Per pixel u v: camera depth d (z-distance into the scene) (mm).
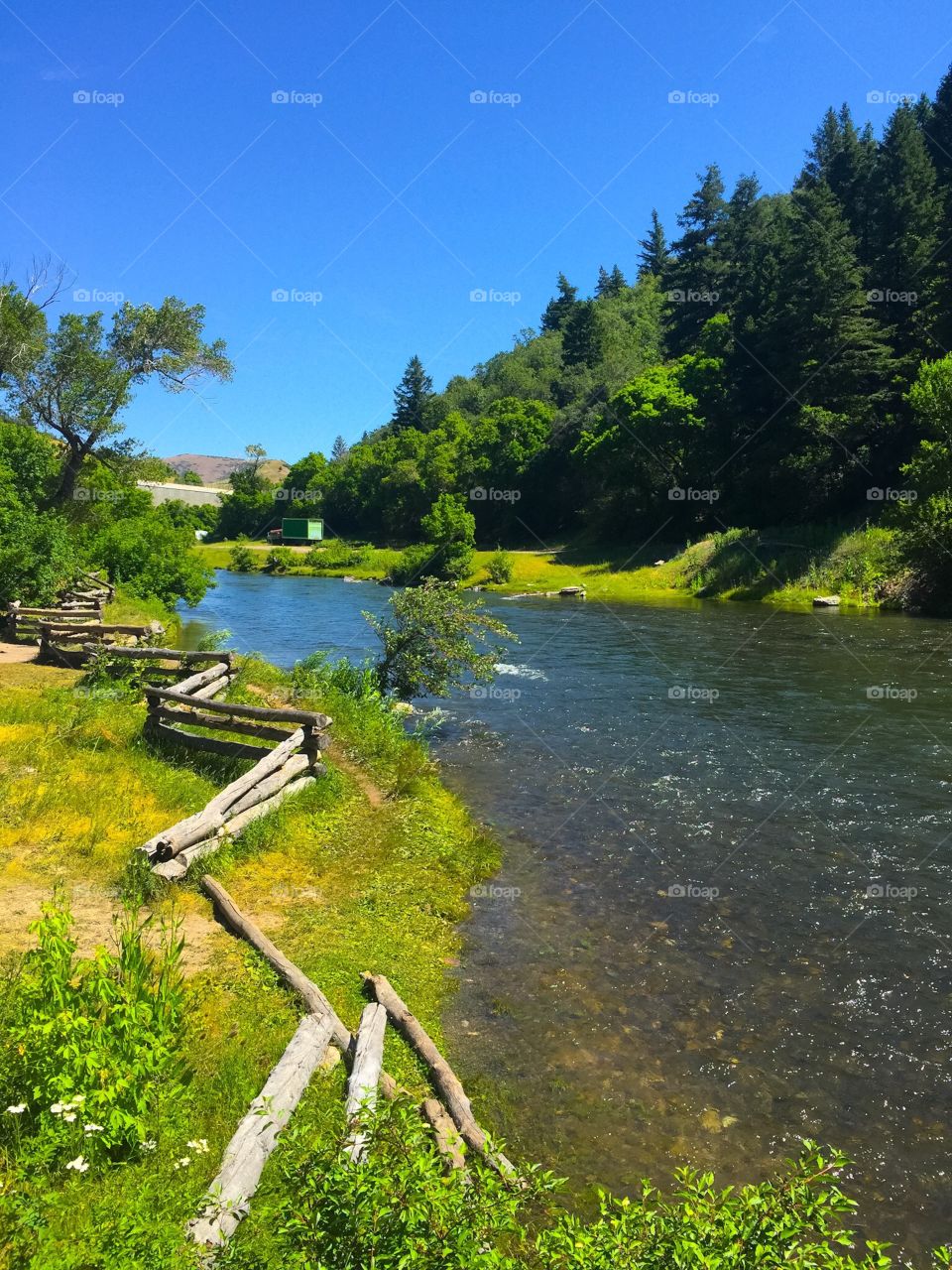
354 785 12125
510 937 8219
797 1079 6109
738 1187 5027
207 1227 3787
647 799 12406
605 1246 3115
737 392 59250
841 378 50531
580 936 8258
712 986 7344
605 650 27344
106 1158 4270
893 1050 6469
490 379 120250
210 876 8273
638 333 102062
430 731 16422
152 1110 4680
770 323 53562
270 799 10109
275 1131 4645
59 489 34000
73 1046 4438
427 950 7797
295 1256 3125
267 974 6703
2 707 13094
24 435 26391
